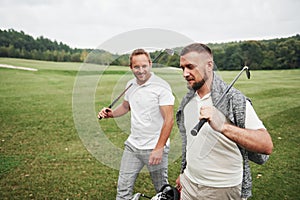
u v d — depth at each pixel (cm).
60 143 541
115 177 403
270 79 1194
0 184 380
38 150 504
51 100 912
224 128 152
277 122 650
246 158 173
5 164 442
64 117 718
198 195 180
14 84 1157
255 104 805
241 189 176
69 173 415
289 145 512
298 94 910
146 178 383
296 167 421
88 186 378
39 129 623
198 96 168
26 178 398
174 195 197
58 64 1834
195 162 177
